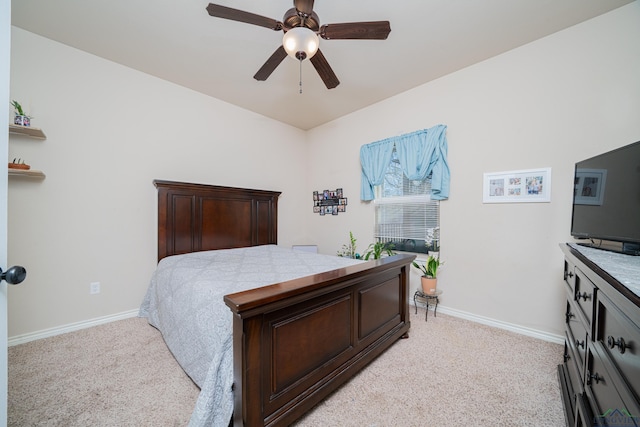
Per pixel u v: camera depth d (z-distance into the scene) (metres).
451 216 2.64
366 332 1.75
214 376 1.13
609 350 0.82
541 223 2.13
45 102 2.13
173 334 1.75
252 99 3.22
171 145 2.83
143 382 1.56
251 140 3.56
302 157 4.25
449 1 1.75
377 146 3.19
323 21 1.93
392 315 2.03
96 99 2.37
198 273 1.89
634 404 0.61
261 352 1.11
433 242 2.78
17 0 1.75
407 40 2.13
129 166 2.56
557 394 1.47
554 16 1.88
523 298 2.22
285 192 4.00
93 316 2.36
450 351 1.94
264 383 1.12
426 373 1.67
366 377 1.64
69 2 1.77
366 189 3.32
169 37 2.12
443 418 1.31
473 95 2.48
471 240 2.51
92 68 2.35
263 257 2.57
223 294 1.43
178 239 2.75
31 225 2.08
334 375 1.45
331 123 3.88
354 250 3.55
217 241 3.07
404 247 3.07
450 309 2.65
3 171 0.74
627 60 1.79
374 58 2.38
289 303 1.18
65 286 2.23
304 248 3.74
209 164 3.14
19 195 2.03
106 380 1.58
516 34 2.07
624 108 1.80
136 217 2.61
